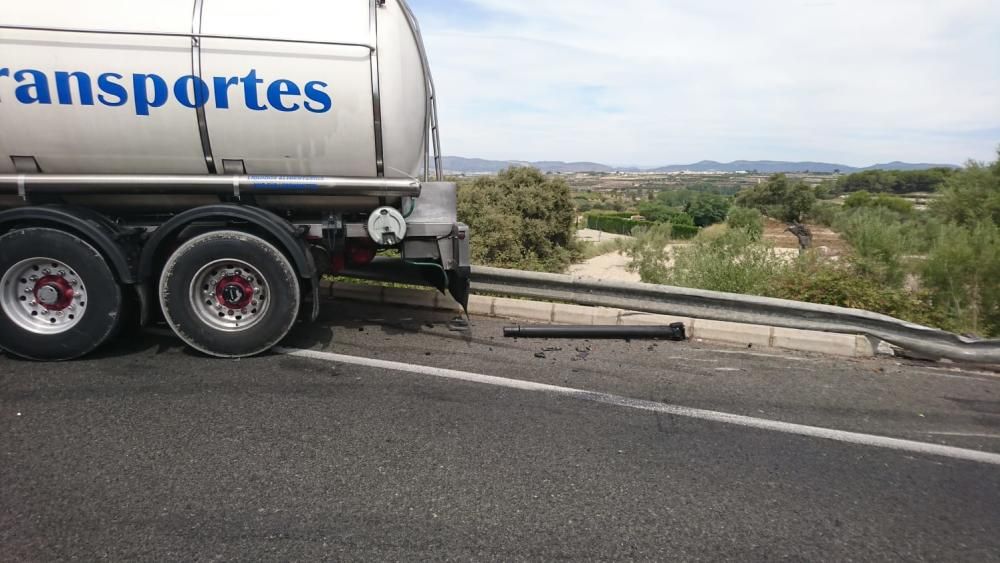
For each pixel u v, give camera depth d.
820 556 2.69
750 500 3.10
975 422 4.22
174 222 4.69
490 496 3.02
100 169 4.66
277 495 2.94
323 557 2.51
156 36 4.38
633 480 3.24
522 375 4.75
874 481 3.36
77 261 4.52
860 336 5.70
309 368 4.69
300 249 4.82
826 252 12.33
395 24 4.88
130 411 3.78
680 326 5.93
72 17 4.30
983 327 8.41
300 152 4.80
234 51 4.48
